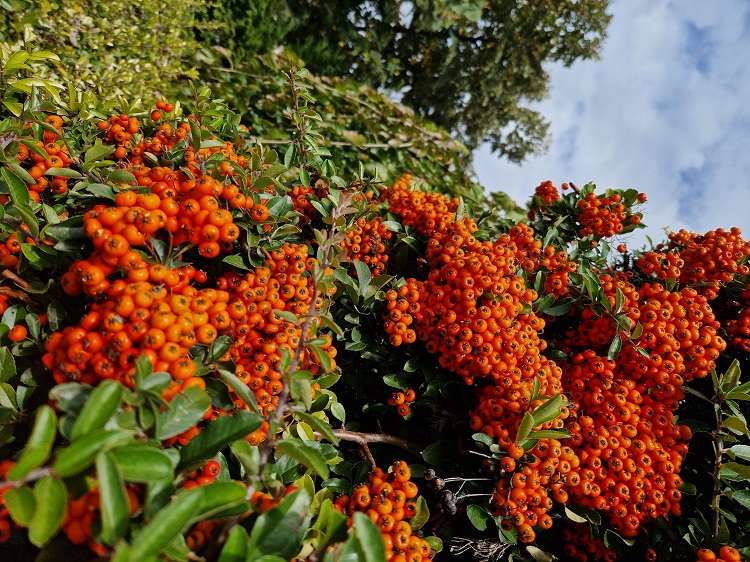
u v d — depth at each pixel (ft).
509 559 8.48
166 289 6.01
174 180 7.40
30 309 6.77
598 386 9.34
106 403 4.62
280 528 5.08
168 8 22.40
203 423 6.73
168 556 4.41
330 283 8.27
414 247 11.69
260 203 8.54
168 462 4.63
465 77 62.34
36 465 4.17
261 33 31.71
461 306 9.07
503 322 8.86
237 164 9.38
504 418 8.64
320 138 13.60
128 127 10.42
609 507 8.45
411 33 56.24
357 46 46.57
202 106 12.69
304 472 7.53
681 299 10.29
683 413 11.49
